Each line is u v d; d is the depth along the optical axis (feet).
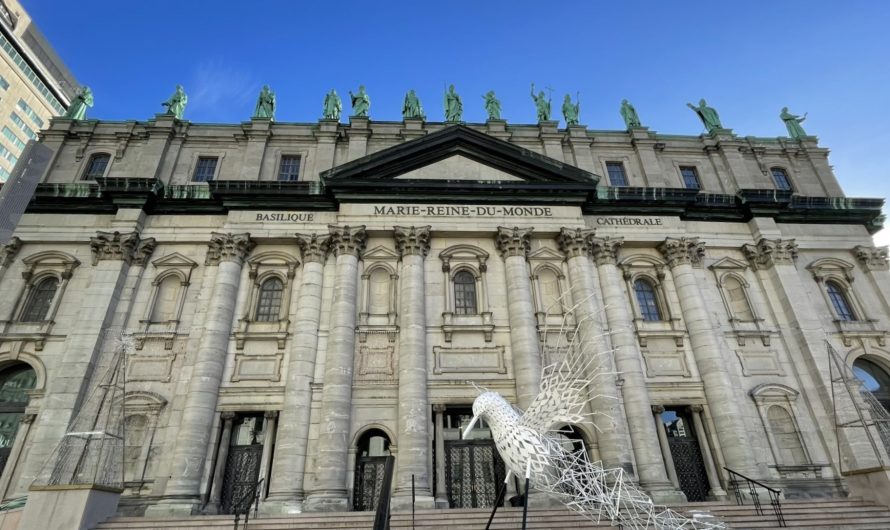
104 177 84.89
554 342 79.36
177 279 83.92
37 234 84.48
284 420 69.92
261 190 86.69
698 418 77.82
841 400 77.71
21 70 269.44
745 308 89.61
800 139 112.37
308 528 50.83
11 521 46.80
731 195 96.48
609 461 69.41
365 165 88.07
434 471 70.38
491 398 25.71
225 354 75.51
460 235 88.43
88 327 74.95
